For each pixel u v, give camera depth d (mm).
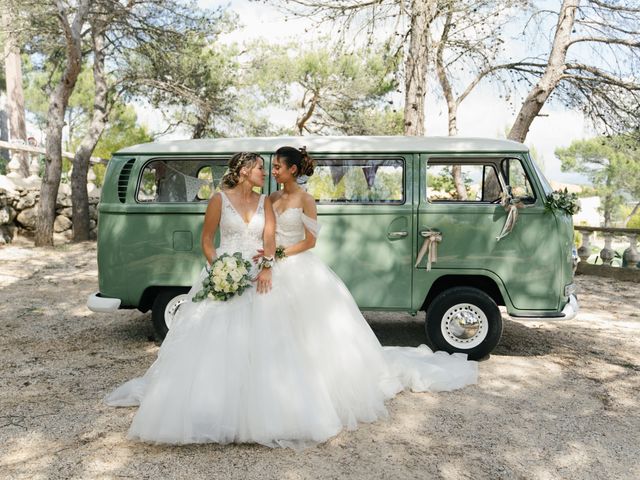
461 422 3801
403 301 5117
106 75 15227
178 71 14688
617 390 4496
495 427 3729
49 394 4258
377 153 5164
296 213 3891
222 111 15844
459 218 5020
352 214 5117
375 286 5133
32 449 3340
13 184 12461
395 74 10234
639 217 25891
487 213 4992
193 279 5230
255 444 3389
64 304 7508
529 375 4812
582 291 9328
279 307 3562
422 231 5043
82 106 22812
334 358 3729
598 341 6031
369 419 3754
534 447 3451
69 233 13734
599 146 28922
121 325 6461
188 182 5316
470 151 5090
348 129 17297
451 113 13078
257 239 3678
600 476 3111
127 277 5297
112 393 4113
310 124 17812
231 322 3469
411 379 4379
